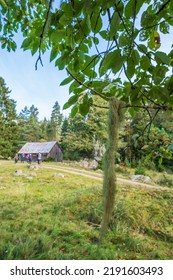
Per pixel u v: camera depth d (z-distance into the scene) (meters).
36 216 5.49
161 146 2.29
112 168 1.15
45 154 29.34
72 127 29.67
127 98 1.21
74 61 1.14
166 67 1.05
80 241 4.11
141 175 13.63
